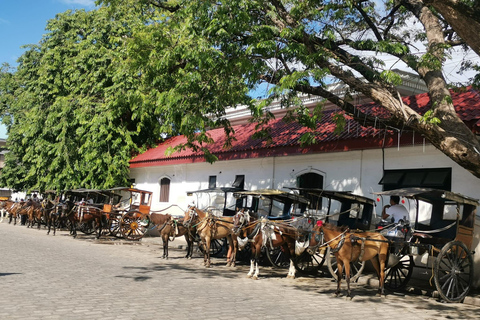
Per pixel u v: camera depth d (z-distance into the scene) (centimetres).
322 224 1181
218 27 1324
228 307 938
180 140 2845
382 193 1216
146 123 2989
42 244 2036
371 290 1291
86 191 2517
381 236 1203
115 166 2722
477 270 1323
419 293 1256
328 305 1030
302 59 1318
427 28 1359
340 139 1648
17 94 3741
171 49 1503
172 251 2070
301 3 1383
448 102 1109
